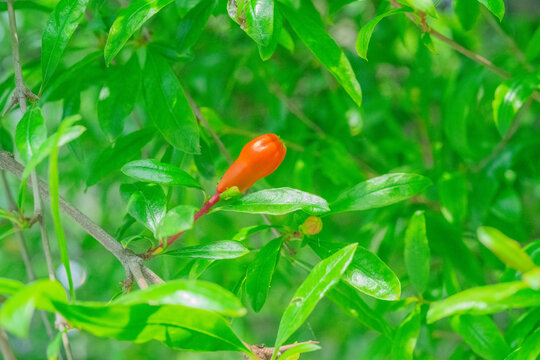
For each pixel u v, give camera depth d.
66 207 0.78
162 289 0.72
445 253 0.90
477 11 0.89
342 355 1.07
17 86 0.80
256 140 0.79
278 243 0.81
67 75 0.86
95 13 0.87
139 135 0.87
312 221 0.80
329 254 0.80
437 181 0.94
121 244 0.78
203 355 1.22
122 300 0.72
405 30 0.95
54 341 0.74
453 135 0.92
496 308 0.74
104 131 0.86
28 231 1.18
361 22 1.05
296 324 0.75
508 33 0.96
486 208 0.91
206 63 1.01
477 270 0.90
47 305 0.72
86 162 0.94
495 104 0.84
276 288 1.19
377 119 1.00
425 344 0.91
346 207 0.80
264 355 0.76
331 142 0.94
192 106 0.86
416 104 1.03
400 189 0.80
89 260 1.22
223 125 0.93
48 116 0.98
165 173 0.79
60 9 0.80
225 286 0.95
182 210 0.76
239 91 1.10
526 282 0.72
